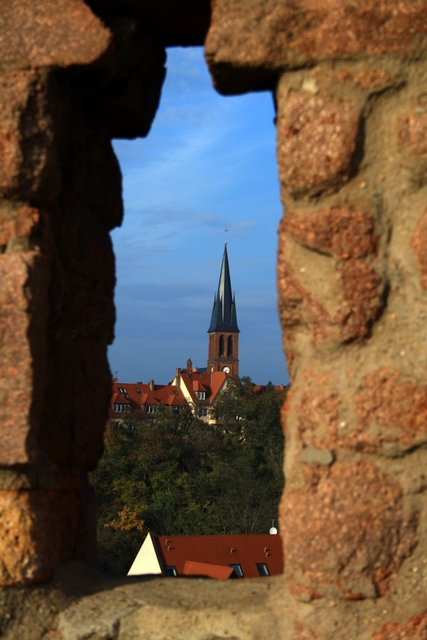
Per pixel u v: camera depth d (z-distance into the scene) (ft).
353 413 7.36
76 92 9.16
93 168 9.99
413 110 7.61
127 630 7.89
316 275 7.65
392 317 7.50
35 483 8.46
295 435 7.61
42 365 8.23
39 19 8.39
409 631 7.16
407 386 7.30
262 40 7.77
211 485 177.99
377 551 7.23
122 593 8.38
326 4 7.65
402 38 7.60
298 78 7.81
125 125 10.36
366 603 7.27
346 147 7.57
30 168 8.21
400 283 7.52
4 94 8.24
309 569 7.34
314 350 7.62
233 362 402.52
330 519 7.29
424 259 7.43
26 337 7.95
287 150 7.71
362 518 7.25
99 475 173.88
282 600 7.66
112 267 10.35
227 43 7.84
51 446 9.05
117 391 281.33
